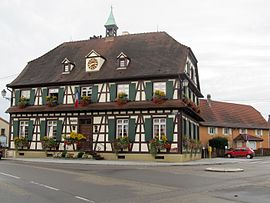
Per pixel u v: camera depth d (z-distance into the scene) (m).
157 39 34.50
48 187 12.11
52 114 33.25
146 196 10.55
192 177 16.20
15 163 24.52
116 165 23.86
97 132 31.14
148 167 22.48
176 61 30.77
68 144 31.59
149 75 29.72
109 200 9.77
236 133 57.94
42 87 34.38
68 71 34.19
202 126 52.41
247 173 18.73
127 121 30.31
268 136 64.38
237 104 64.44
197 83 38.69
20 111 34.25
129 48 34.44
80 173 17.45
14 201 9.32
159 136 29.12
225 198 10.31
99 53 35.09
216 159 35.75
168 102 28.92
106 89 31.55
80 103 31.92
